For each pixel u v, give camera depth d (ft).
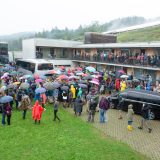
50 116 77.20
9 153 51.62
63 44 184.24
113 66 150.61
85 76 107.55
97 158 49.98
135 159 50.31
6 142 56.75
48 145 55.67
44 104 84.74
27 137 59.82
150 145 57.67
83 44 180.04
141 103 79.61
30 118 74.18
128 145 57.36
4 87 82.58
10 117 67.77
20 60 145.38
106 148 54.75
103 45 157.17
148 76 118.21
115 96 89.35
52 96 90.99
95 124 71.51
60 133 62.90
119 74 122.11
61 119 74.54
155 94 78.79
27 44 185.06
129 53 144.25
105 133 64.49
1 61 167.12
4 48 167.73
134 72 137.08
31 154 51.34
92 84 101.40
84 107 89.04
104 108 72.38
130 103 82.12
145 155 52.60
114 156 51.08
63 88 87.76
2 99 66.49
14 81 99.30
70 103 89.40
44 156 50.47
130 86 105.81
